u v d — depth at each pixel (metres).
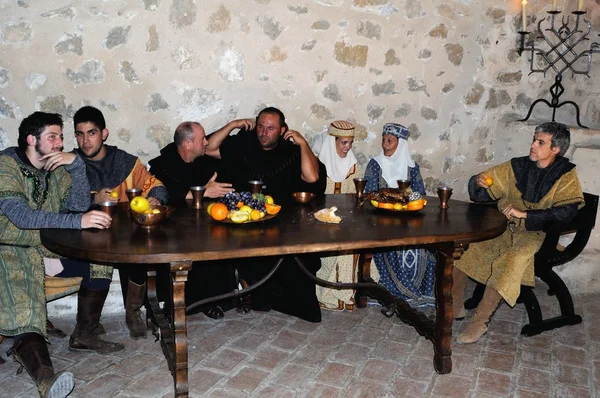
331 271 3.81
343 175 3.96
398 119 4.40
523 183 3.71
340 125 3.87
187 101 3.80
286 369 3.06
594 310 3.98
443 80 4.44
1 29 3.32
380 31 4.20
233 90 3.90
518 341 3.48
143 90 3.68
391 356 3.24
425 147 4.52
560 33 4.44
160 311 3.17
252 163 3.74
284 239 2.55
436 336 3.06
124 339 3.36
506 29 4.51
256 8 3.84
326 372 3.04
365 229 2.79
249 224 2.79
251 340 3.38
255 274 3.71
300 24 3.98
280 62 3.98
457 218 3.09
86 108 3.15
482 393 2.89
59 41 3.44
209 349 3.25
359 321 3.70
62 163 2.74
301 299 3.63
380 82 4.29
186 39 3.71
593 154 4.13
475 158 4.67
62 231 2.57
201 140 3.55
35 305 2.64
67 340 3.31
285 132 3.71
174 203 3.23
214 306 3.67
